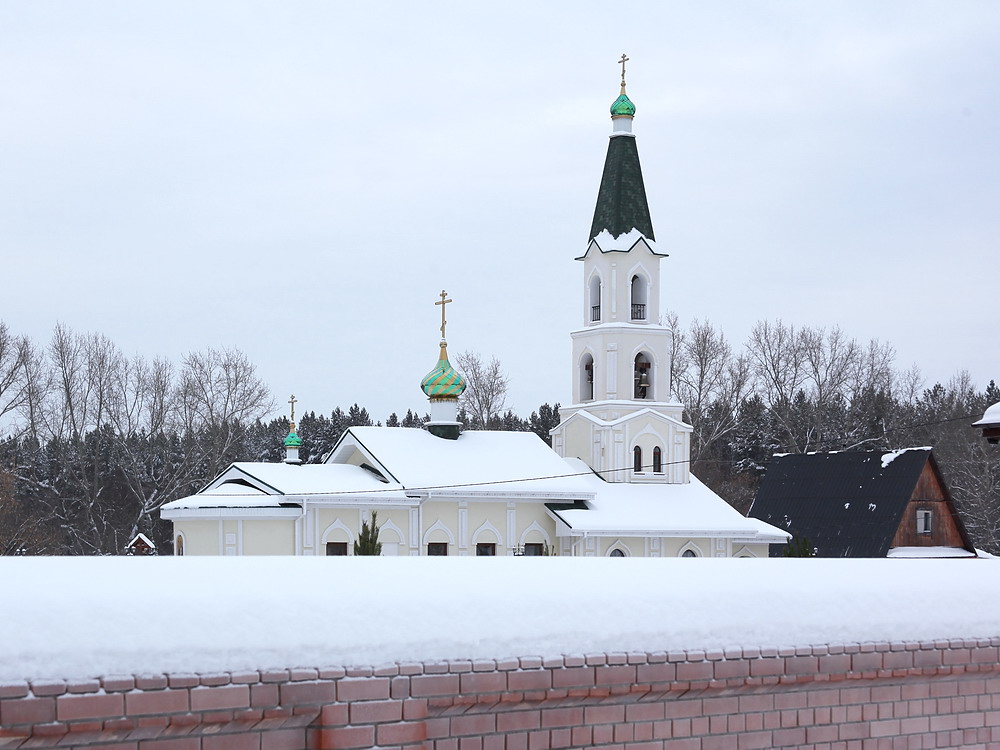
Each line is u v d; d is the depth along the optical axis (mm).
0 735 7910
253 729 8930
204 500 45031
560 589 10469
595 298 56031
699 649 10867
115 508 79312
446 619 9766
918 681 12242
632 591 10820
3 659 8008
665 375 55250
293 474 46969
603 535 49219
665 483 54281
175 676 8500
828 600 11812
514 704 10008
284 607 9148
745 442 97125
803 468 63344
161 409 76188
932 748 12273
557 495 49406
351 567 9781
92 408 74938
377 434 50000
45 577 8578
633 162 55969
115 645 8367
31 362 73625
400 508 46750
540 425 108188
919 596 12375
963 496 82375
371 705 9234
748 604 11336
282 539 44750
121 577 8797
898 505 57156
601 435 53375
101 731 8281
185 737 8672
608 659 10336
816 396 89375
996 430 18938
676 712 10852
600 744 10445
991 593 12828
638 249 55125
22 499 78125
